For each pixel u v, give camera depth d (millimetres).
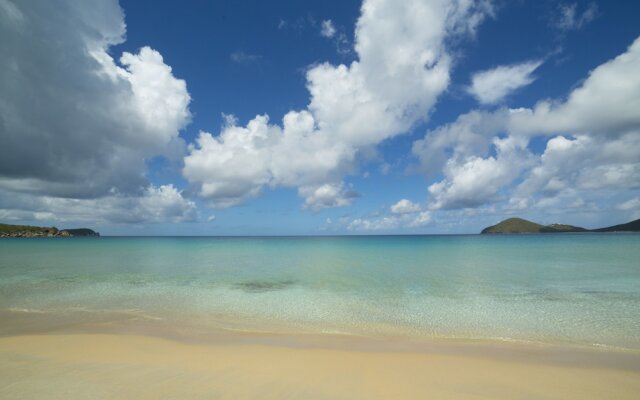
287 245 82375
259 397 6895
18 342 10898
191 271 29062
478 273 26766
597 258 37062
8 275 26578
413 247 65250
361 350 10391
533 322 13578
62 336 11656
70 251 53906
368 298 18141
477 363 9266
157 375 8023
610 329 12609
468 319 14086
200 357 9508
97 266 32688
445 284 22031
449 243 80938
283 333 12297
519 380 8133
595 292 18984
